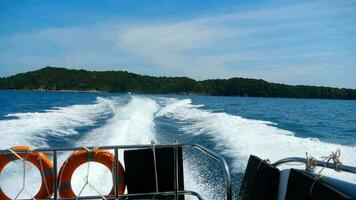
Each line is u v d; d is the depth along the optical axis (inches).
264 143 434.0
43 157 155.6
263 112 1259.8
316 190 93.9
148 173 158.6
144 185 158.6
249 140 450.3
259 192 127.2
